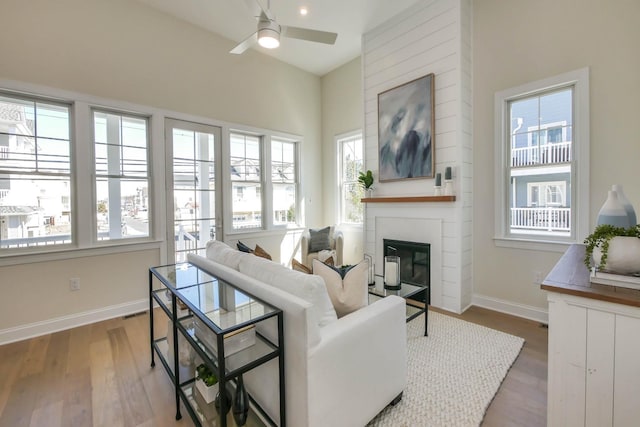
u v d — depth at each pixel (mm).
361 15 3672
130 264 3330
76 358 2340
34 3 2729
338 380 1362
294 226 5027
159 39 3486
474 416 1654
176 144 3672
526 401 1782
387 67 3844
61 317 2900
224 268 1945
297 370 1276
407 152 3619
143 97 3373
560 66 2711
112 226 3266
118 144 3301
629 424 1107
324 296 1485
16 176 2744
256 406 1502
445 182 3215
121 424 1646
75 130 2971
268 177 4637
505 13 3037
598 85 2520
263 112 4539
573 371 1219
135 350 2469
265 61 4566
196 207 3865
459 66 3152
